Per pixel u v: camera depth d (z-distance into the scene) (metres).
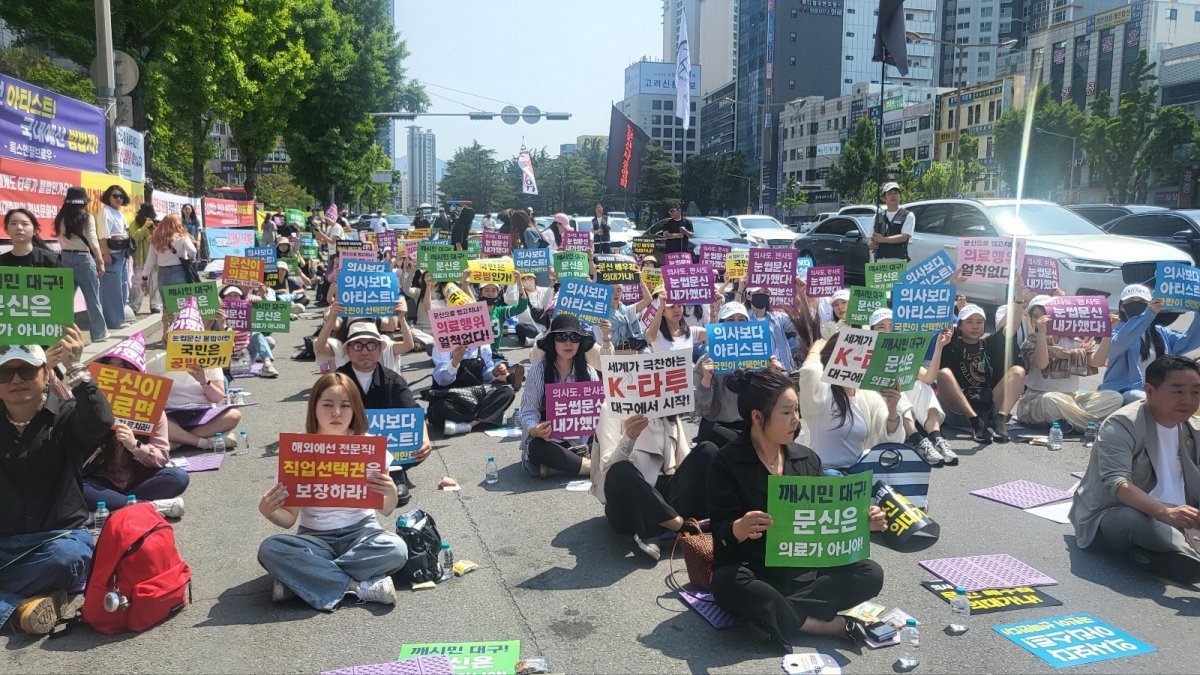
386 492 4.38
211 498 6.02
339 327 7.64
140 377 5.36
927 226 14.98
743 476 4.13
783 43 118.94
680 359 5.02
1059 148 60.97
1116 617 4.23
